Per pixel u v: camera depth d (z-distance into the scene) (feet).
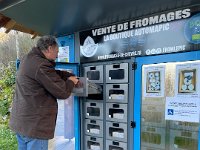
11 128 7.52
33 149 7.32
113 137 9.66
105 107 9.85
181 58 7.67
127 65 9.04
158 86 8.32
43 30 10.81
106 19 9.03
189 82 7.61
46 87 7.13
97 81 10.07
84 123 10.74
